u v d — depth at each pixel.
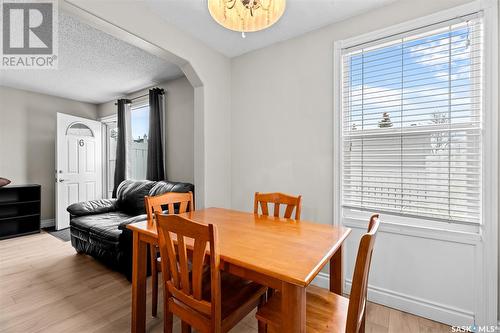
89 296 2.04
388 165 1.93
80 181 4.32
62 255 2.94
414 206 1.82
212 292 1.04
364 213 2.04
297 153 2.34
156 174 3.51
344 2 1.86
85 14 1.60
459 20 1.63
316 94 2.22
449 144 1.70
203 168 2.52
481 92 1.58
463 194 1.67
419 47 1.79
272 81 2.50
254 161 2.64
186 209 2.17
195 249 1.09
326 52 2.17
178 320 1.74
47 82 3.65
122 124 4.13
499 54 1.52
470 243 1.62
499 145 1.52
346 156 2.11
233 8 1.25
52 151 4.39
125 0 1.78
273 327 1.07
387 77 1.92
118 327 1.66
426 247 1.77
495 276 1.54
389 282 1.91
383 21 1.90
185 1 1.87
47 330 1.62
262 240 1.29
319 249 1.16
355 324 0.90
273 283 0.98
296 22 2.11
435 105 1.74
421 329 1.65
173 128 3.55
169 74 3.34
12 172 3.95
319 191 2.22
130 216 3.06
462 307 1.65
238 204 2.77
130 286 2.21
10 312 1.81
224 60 2.75
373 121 1.99
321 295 1.27
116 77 3.45
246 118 2.70
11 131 3.94
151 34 1.96
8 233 3.67
